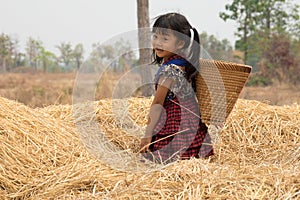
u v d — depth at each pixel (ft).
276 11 54.08
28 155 9.54
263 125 12.99
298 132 12.67
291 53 47.47
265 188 8.21
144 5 19.67
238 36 53.98
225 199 7.82
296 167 9.25
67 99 25.91
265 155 11.59
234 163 11.03
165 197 7.87
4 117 10.49
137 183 8.32
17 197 8.36
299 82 43.83
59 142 10.62
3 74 52.80
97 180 8.64
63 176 8.84
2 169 8.85
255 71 47.14
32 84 40.91
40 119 11.39
